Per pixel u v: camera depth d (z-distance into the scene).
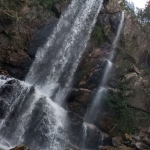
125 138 15.30
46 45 19.19
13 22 18.67
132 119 16.20
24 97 14.78
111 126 16.03
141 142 15.43
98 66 17.83
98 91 17.03
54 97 17.89
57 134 14.65
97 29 19.23
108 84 17.27
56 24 19.78
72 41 19.53
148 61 20.16
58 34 19.62
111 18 19.47
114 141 14.98
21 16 19.08
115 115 16.23
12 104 14.60
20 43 18.67
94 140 15.20
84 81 17.70
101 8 19.72
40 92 17.30
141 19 22.86
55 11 20.22
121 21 19.33
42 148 14.18
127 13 19.56
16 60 18.34
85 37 19.34
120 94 16.70
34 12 19.56
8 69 18.20
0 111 14.25
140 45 19.83
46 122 14.59
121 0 22.05
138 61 19.59
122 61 18.36
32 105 14.66
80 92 16.98
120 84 16.95
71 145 14.71
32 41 19.11
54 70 18.92
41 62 18.88
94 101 16.84
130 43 19.30
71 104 16.89
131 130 16.03
